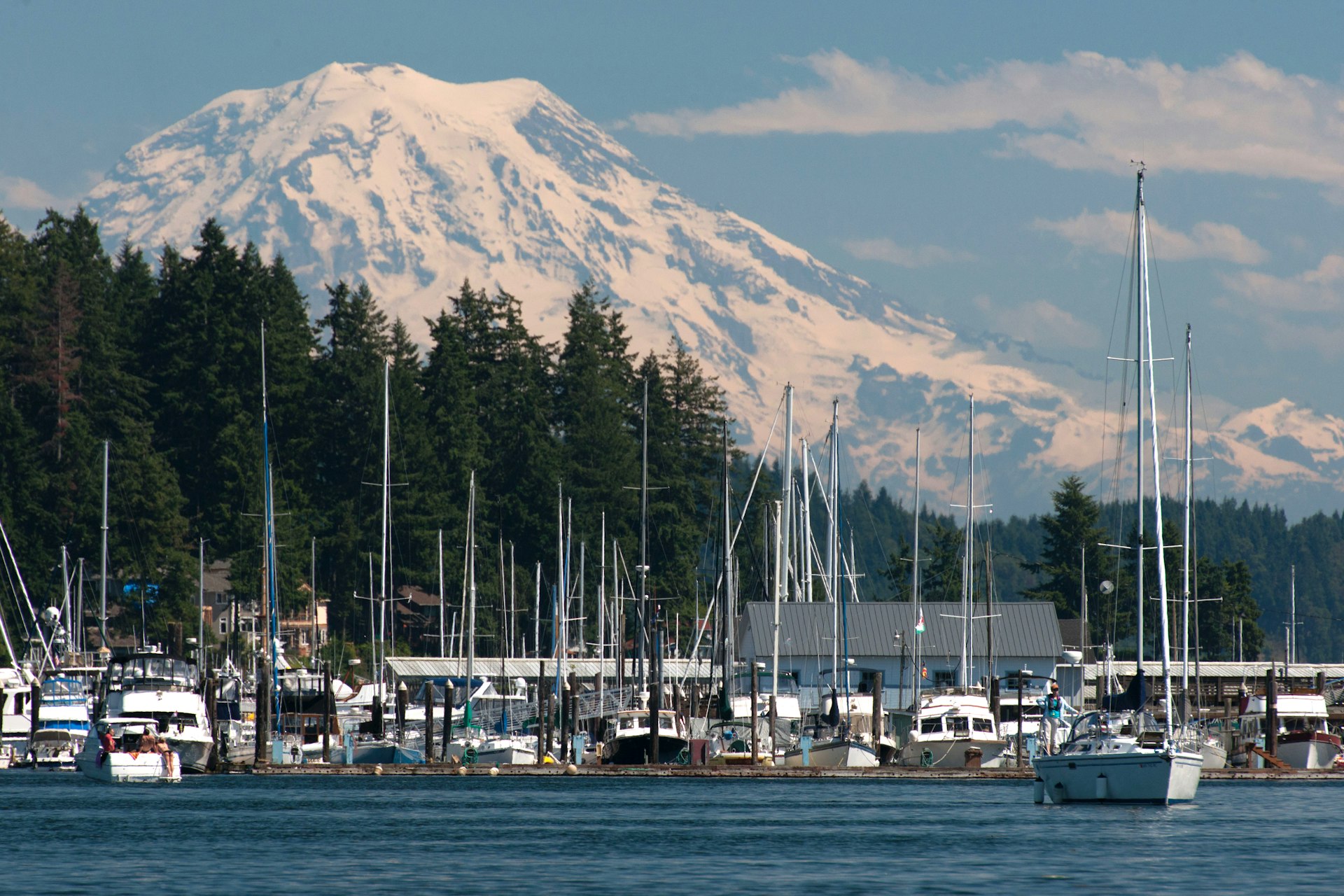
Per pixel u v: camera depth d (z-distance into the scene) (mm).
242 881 183500
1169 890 177250
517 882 183375
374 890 177500
